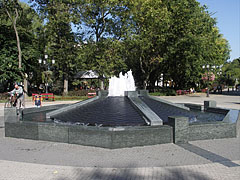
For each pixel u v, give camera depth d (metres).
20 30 31.16
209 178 4.62
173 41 33.28
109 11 28.61
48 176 4.80
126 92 11.73
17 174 4.91
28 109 12.09
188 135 7.55
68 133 7.48
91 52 29.39
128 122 8.45
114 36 30.61
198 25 32.72
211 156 6.04
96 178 4.68
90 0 27.88
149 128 7.21
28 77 34.78
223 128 8.09
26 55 29.88
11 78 29.50
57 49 30.86
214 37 37.06
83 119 9.12
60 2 28.12
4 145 7.36
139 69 41.75
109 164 5.50
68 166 5.37
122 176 4.77
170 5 32.72
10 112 9.02
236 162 5.56
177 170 5.07
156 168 5.21
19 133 8.29
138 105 9.78
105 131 6.88
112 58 30.23
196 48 32.12
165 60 35.69
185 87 44.66
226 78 63.84
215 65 39.78
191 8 33.72
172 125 7.47
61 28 29.77
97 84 37.47
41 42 31.44
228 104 22.00
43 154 6.34
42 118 10.30
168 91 38.12
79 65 31.08
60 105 14.31
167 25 31.11
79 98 29.73
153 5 29.47
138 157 6.02
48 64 33.00
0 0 26.00
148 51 33.53
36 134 8.01
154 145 7.15
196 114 10.59
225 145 7.16
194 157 5.98
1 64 27.42
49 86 40.19
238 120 10.59
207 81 40.62
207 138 7.89
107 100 11.12
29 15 33.88
